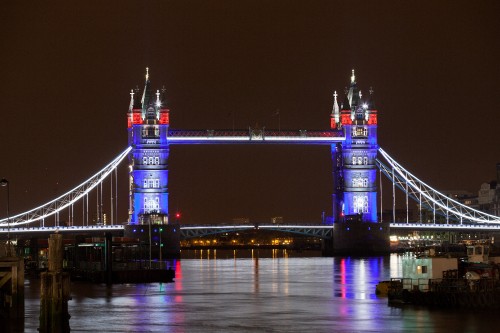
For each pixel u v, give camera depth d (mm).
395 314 108750
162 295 140375
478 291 110875
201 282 173375
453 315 106062
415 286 117250
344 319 107062
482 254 128625
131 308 120188
